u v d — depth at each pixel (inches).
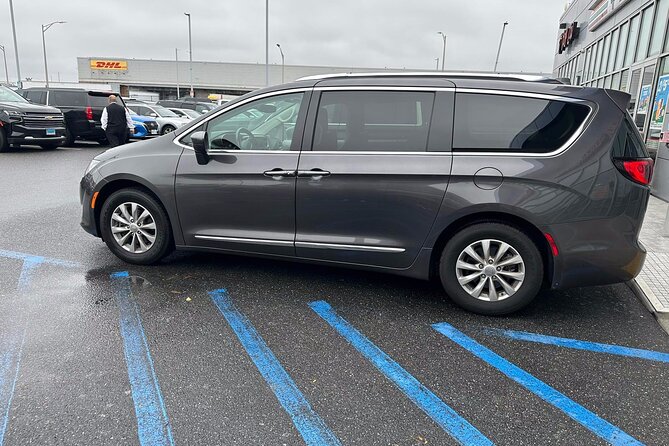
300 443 92.4
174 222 171.5
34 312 142.3
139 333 131.7
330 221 153.5
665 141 244.5
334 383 111.7
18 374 111.4
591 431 97.3
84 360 118.0
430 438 94.5
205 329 135.3
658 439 95.3
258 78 2561.5
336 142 151.6
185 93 2625.5
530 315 149.5
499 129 140.3
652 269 183.2
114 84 2598.4
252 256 166.7
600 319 148.0
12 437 91.7
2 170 412.5
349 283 171.5
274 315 145.3
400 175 143.5
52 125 541.0
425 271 149.7
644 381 115.1
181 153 168.4
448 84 145.3
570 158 134.1
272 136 159.3
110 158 179.3
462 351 127.2
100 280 167.9
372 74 152.8
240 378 112.7
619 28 453.1
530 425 98.7
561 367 120.4
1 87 553.9
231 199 161.8
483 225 141.9
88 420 97.0
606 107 136.2
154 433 93.9
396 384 111.9
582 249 135.9
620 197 133.6
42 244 205.9
